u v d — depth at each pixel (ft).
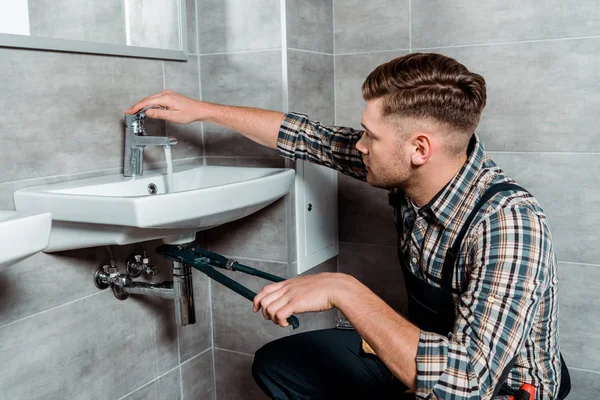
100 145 5.00
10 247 3.08
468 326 3.19
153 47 5.45
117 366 5.33
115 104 5.12
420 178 3.87
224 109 5.22
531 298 3.21
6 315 4.28
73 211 3.97
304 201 5.99
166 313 5.87
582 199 5.65
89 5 4.80
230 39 5.80
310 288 3.44
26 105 4.34
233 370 6.50
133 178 4.93
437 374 3.09
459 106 3.54
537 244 3.32
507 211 3.47
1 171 4.19
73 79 4.70
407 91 3.56
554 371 3.81
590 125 5.51
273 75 5.61
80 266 4.86
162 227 3.92
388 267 6.66
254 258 6.06
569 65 5.52
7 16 4.16
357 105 6.50
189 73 5.93
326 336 5.25
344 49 6.48
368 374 4.75
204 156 6.19
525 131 5.79
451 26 5.95
